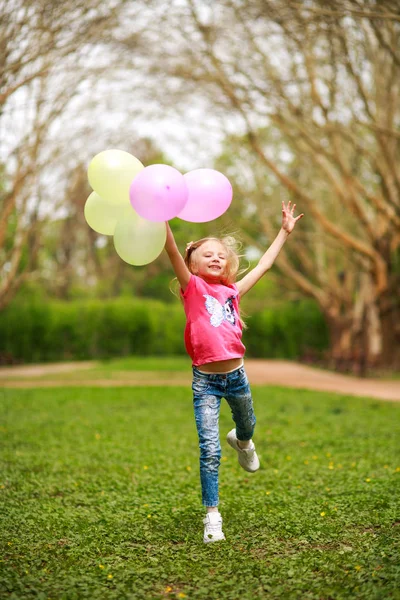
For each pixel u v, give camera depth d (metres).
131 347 34.31
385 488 5.05
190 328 3.99
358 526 4.11
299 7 11.90
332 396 14.11
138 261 3.79
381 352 23.38
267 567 3.34
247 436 4.31
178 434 8.56
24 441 7.88
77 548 3.73
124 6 12.57
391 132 15.16
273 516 4.31
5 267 24.25
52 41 10.43
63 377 22.08
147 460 6.59
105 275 46.75
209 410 3.96
